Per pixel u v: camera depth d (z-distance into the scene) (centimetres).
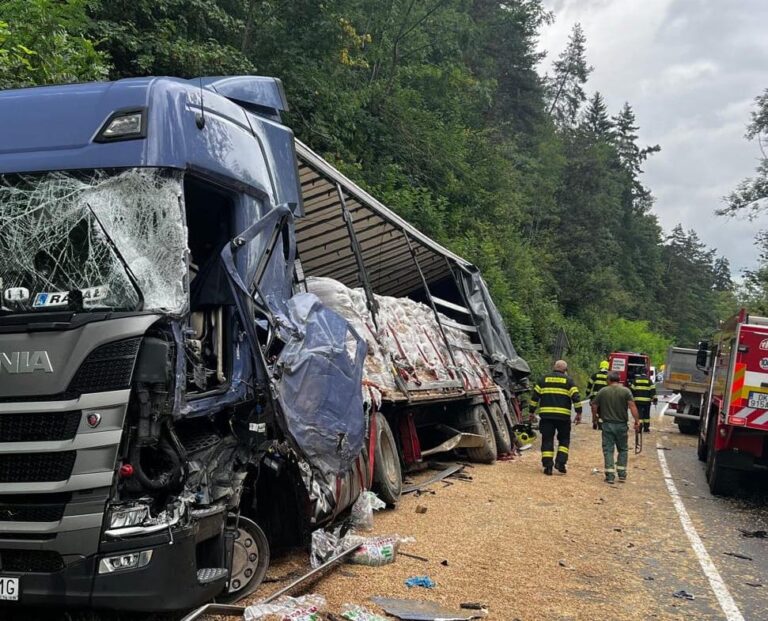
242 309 488
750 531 905
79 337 416
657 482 1232
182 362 439
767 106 2861
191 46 1418
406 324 1089
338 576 595
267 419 513
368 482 777
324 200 961
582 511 934
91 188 458
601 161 5484
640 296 7631
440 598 566
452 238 2520
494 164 3098
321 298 880
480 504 922
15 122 475
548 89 6406
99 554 410
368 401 788
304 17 1816
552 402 1221
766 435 1092
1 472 419
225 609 471
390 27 2584
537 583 628
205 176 493
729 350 1137
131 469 418
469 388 1220
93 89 478
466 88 3197
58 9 895
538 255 3881
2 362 418
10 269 455
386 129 2442
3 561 421
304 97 1923
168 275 446
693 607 602
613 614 570
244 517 532
